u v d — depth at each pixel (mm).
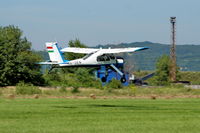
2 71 138875
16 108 73625
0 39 144250
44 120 59906
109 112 69562
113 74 140000
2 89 119438
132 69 164750
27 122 57969
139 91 116875
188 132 50438
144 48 90750
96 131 50906
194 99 97125
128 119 61250
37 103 83125
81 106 78500
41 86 142500
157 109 74375
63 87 114062
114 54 93000
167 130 51719
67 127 53719
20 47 147500
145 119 61312
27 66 144000
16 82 142125
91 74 151625
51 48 108062
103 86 134500
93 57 88688
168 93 114250
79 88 124125
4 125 55312
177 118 62469
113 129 52219
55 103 83688
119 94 109312
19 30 148875
